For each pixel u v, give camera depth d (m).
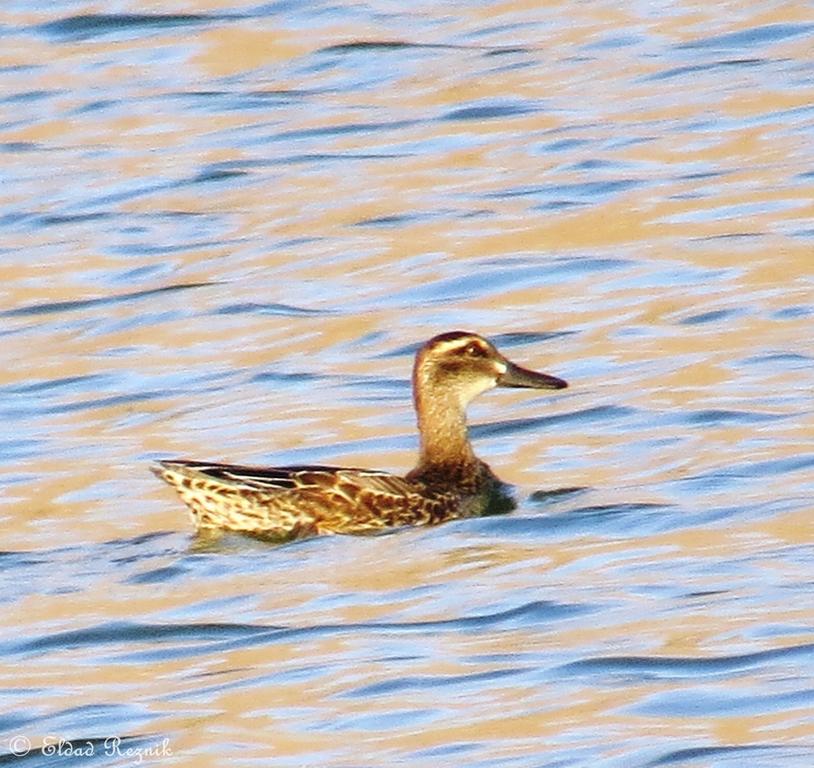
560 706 12.03
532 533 15.30
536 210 23.16
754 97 25.94
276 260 22.53
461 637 13.23
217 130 27.02
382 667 12.83
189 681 12.93
